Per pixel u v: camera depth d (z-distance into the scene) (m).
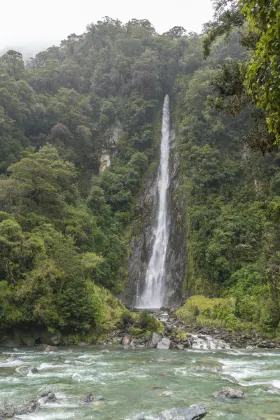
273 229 31.34
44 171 39.16
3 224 29.94
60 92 66.94
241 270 36.22
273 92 6.11
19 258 29.42
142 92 68.31
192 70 70.62
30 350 25.11
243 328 29.56
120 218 52.22
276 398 13.98
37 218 36.94
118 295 43.66
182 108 64.81
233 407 12.91
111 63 74.81
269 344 26.45
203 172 47.97
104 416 12.00
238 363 20.75
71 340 27.44
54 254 31.27
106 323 29.31
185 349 25.36
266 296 31.16
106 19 87.00
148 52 71.12
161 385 15.97
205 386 15.78
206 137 53.75
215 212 43.38
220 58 60.91
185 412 11.95
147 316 29.72
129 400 13.82
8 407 12.41
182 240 46.81
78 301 28.28
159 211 54.53
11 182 37.00
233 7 15.19
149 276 47.72
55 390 15.01
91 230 43.16
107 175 56.75
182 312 34.91
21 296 26.95
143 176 59.00
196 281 39.78
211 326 31.02
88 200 50.66
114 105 69.44
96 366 19.83
